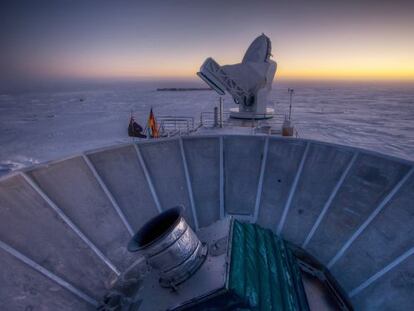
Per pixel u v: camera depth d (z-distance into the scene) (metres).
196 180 11.95
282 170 11.70
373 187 9.62
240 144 12.87
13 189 8.74
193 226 10.80
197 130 25.41
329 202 10.14
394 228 8.43
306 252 9.20
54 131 56.09
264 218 10.66
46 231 8.43
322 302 8.04
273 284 6.68
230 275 6.04
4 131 57.12
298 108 102.00
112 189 10.73
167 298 6.14
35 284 7.15
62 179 9.95
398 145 40.97
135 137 36.84
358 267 8.37
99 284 8.16
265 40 26.08
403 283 7.34
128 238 9.76
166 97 191.88
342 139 44.44
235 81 26.61
